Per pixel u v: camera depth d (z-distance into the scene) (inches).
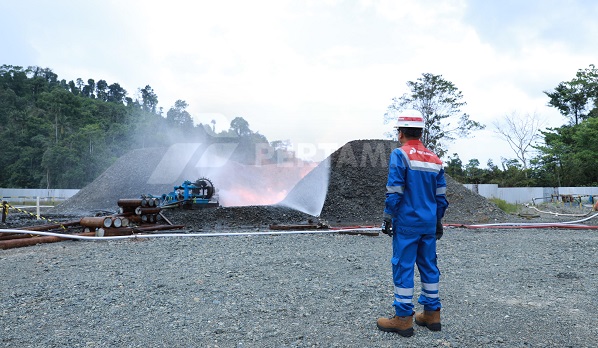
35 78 5093.5
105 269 265.3
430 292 154.5
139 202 509.7
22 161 2741.1
